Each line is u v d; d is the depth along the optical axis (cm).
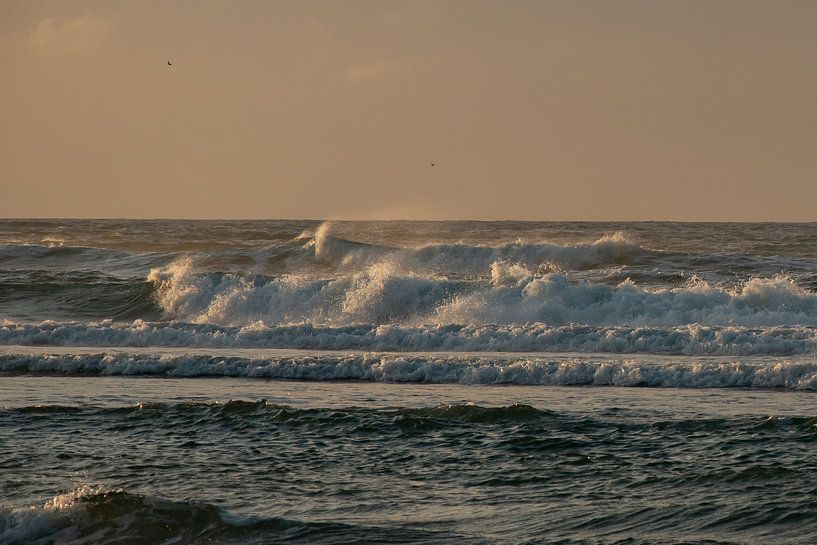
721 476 4122
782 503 3731
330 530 3516
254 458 4591
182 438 4975
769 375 6475
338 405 5841
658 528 3522
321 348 8319
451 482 4172
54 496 3956
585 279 12781
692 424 5066
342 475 4297
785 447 4559
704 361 7138
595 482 4112
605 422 5181
